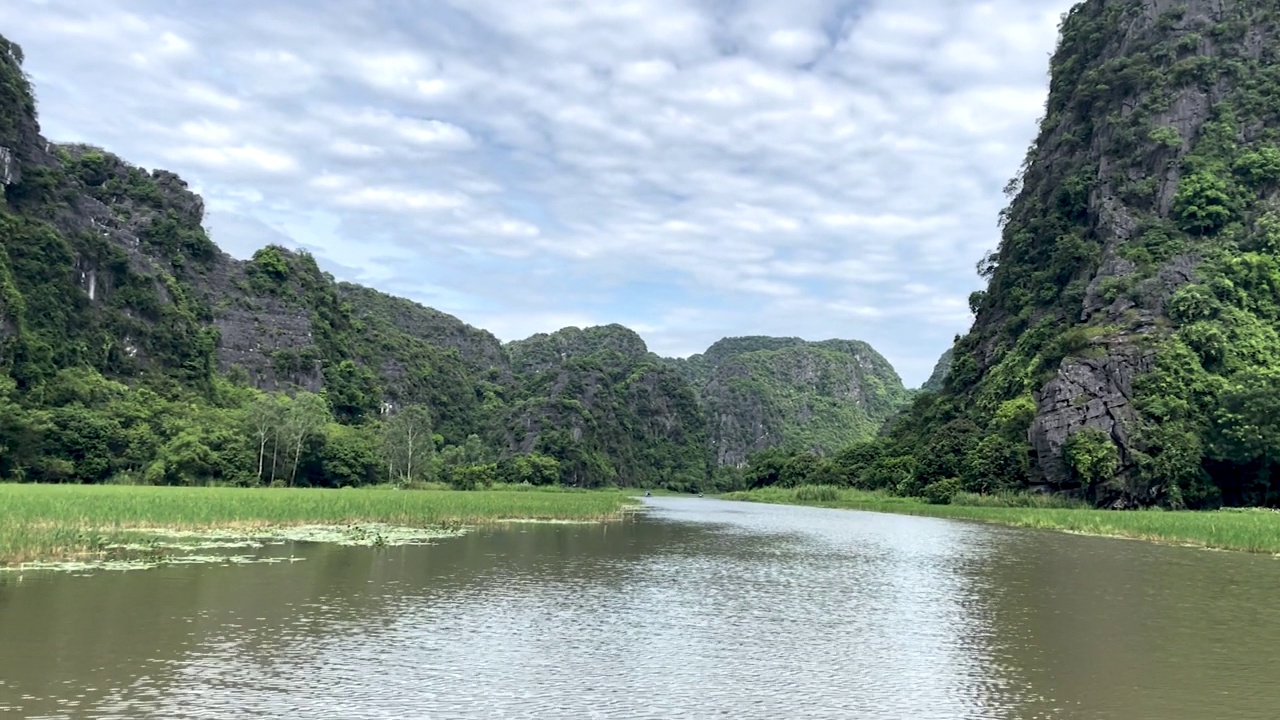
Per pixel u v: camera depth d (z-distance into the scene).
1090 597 23.94
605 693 13.37
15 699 12.20
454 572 26.50
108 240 123.50
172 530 35.31
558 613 20.05
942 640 17.83
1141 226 91.81
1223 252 84.12
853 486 119.19
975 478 83.19
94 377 101.75
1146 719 12.47
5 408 79.94
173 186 154.00
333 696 12.79
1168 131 95.19
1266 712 12.88
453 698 12.88
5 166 110.12
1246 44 99.81
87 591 20.64
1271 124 94.19
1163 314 80.38
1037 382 85.38
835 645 17.19
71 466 82.31
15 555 25.14
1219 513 58.47
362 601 20.72
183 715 11.67
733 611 20.84
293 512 40.59
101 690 12.75
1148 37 104.88
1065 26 123.50
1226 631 19.08
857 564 31.55
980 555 35.69
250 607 19.45
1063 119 114.56
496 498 67.25
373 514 44.62
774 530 50.88
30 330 99.25
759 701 13.14
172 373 119.81
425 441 122.69
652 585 25.09
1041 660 16.09
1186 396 73.00
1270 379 73.06
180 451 87.00
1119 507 70.69
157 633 16.56
